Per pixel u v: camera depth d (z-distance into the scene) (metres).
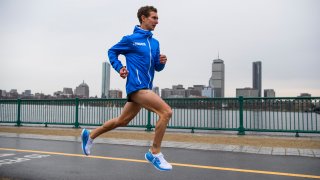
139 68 3.64
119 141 10.30
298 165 6.32
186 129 13.11
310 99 11.25
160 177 5.27
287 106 11.59
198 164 6.43
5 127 15.61
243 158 7.15
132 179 5.13
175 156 7.42
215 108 12.53
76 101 15.03
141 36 3.73
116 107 14.19
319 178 5.22
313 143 9.75
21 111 16.34
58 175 5.38
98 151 8.20
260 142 10.01
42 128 14.95
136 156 7.42
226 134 12.16
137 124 13.79
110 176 5.34
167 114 3.54
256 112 11.95
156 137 3.63
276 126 11.68
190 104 12.96
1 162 6.59
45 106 15.77
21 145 9.33
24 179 5.07
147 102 3.58
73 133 12.91
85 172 5.64
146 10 3.83
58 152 7.97
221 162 6.65
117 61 3.64
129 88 3.64
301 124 11.37
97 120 14.57
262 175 5.44
